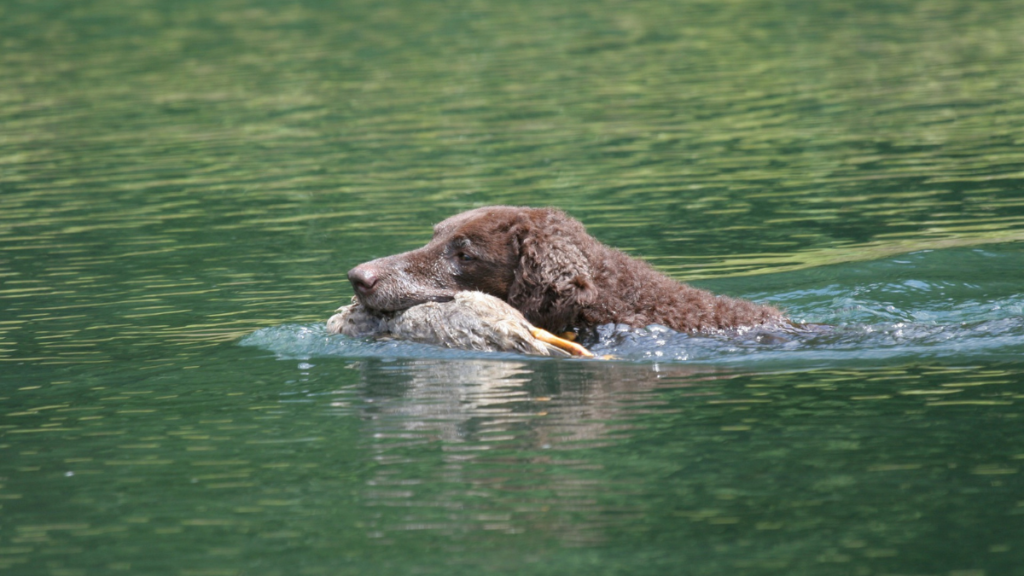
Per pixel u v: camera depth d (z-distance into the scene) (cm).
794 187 4438
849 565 1429
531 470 1752
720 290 3061
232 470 1817
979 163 4672
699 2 10169
